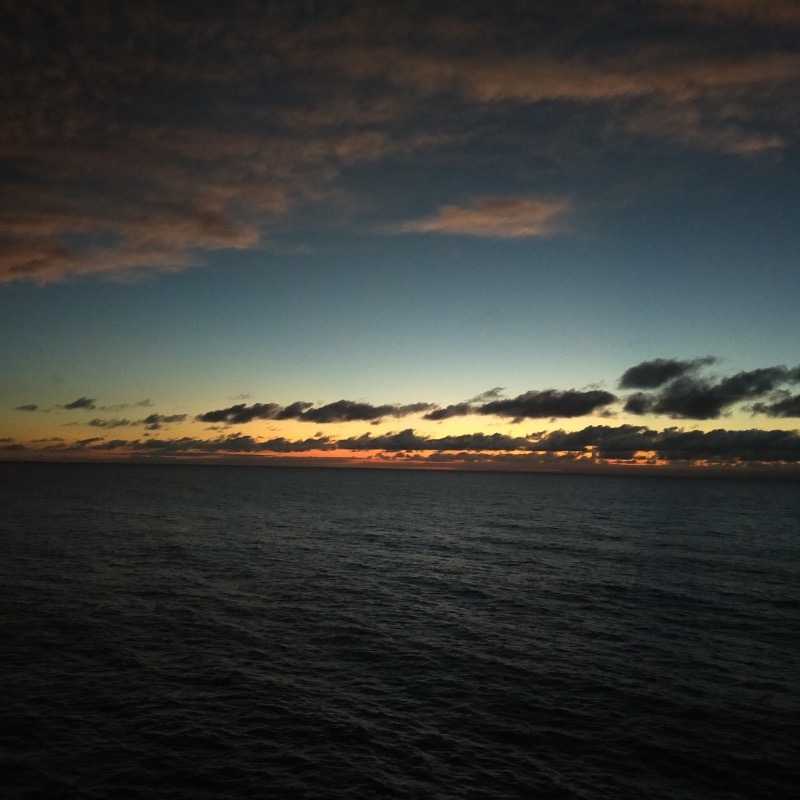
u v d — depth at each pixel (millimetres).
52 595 32781
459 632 28578
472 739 17781
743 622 30859
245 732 17797
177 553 48375
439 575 42312
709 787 15391
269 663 23703
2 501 93375
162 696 20141
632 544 60125
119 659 23438
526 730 18422
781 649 26625
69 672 21906
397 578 40969
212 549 51219
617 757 16844
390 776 15594
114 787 14648
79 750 16375
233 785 14930
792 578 42719
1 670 21781
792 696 21312
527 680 22531
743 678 22984
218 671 22625
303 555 49719
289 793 14641
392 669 23469
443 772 15875
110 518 73312
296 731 17969
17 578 36688
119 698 19828
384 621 30172
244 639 26578
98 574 38781
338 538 61562
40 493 115812
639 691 21578
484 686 21875
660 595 36719
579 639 27766
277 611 31391
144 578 38125
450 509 105438
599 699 20844
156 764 15805
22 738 16875
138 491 134625
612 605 34156
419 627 29281
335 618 30453
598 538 65000
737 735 18281
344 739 17562
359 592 36344
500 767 16203
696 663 24609
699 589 38469
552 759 16688
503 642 27125
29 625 27219
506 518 88500
